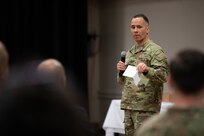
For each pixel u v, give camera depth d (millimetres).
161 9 10586
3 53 2898
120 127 8102
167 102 8047
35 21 10211
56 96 2373
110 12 11641
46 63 3150
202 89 2346
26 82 2467
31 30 10141
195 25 9977
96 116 11891
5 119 2293
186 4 10117
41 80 2459
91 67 11820
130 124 5484
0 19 9516
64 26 10922
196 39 9969
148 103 5281
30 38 10117
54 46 10648
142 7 10938
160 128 2336
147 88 5250
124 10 11336
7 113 2301
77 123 2396
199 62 2352
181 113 2332
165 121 2352
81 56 11266
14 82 2619
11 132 2283
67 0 10945
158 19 10648
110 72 11648
